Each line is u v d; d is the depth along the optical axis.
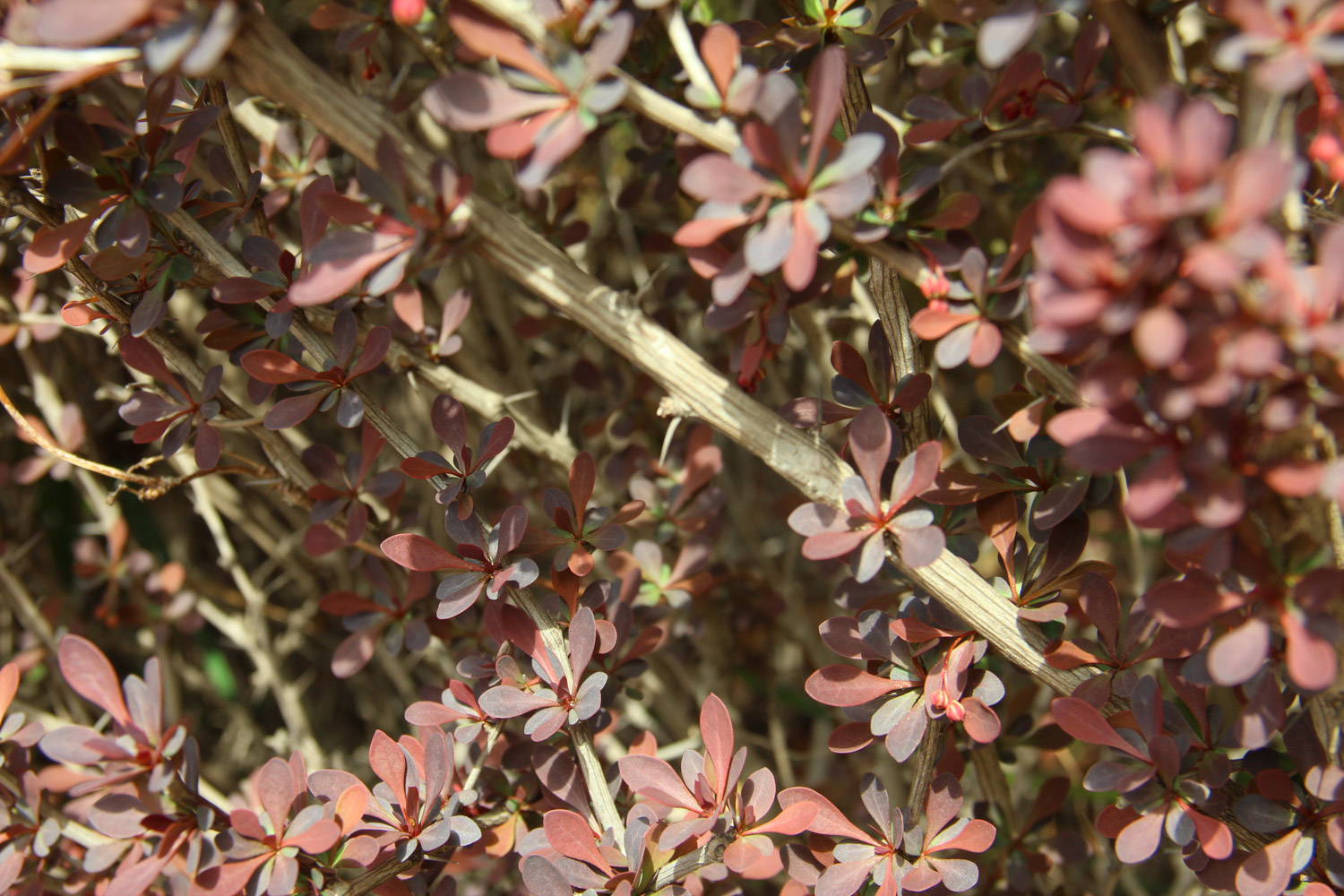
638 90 0.38
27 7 0.36
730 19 0.57
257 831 0.39
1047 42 0.52
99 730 0.45
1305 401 0.35
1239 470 0.35
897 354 0.41
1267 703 0.37
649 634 0.45
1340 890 0.39
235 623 0.57
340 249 0.37
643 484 0.49
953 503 0.41
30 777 0.42
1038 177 0.49
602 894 0.41
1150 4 0.41
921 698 0.41
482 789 0.44
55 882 0.44
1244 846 0.39
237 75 0.38
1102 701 0.40
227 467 0.45
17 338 0.48
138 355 0.42
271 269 0.41
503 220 0.39
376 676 0.66
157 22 0.36
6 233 0.48
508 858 0.47
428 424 0.58
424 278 0.42
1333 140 0.36
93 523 0.65
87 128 0.38
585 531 0.42
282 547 0.57
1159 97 0.35
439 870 0.43
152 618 0.54
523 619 0.42
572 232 0.50
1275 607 0.36
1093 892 0.55
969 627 0.40
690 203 0.52
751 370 0.40
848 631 0.41
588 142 0.50
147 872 0.39
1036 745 0.46
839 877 0.40
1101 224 0.34
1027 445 0.40
